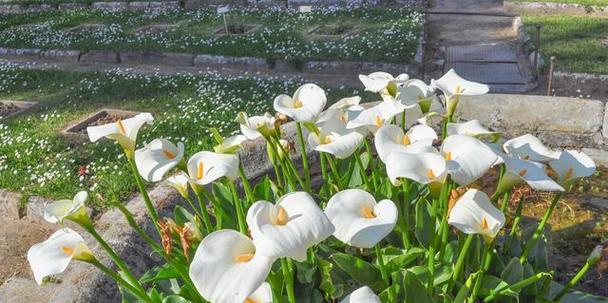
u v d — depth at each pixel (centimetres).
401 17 1116
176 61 909
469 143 168
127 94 723
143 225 291
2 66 892
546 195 348
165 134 557
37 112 680
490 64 864
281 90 708
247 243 149
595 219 324
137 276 264
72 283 250
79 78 812
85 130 613
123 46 953
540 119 390
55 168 495
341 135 204
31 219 451
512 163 178
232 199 234
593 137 384
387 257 209
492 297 192
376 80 223
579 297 221
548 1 1201
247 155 348
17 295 296
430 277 185
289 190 253
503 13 1184
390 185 236
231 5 1358
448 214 182
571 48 864
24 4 1448
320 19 1137
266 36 1000
